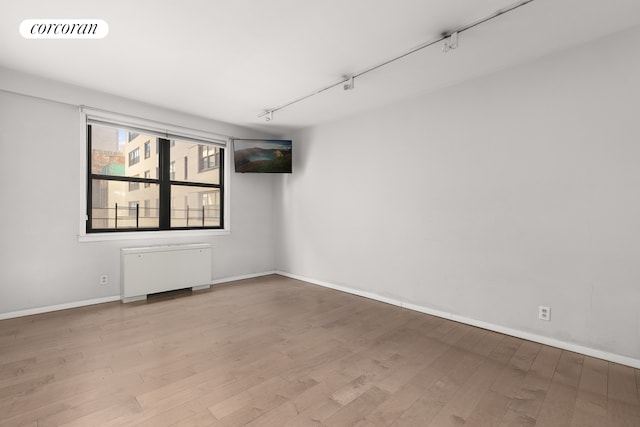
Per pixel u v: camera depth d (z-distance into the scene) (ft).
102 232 12.99
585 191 8.55
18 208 10.94
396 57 9.43
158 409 6.05
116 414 5.87
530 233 9.52
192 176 15.92
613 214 8.15
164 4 7.03
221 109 14.40
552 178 9.10
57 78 11.18
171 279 14.11
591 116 8.45
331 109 14.15
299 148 17.71
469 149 10.87
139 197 14.12
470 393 6.72
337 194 15.60
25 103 10.98
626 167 7.96
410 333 10.07
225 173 16.93
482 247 10.54
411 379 7.27
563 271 8.93
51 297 11.64
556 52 9.03
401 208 12.90
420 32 8.15
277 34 8.27
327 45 8.81
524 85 9.63
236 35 8.33
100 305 12.55
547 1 6.81
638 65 7.77
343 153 15.33
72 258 12.08
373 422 5.75
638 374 7.52
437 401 6.42
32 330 9.89
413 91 12.03
